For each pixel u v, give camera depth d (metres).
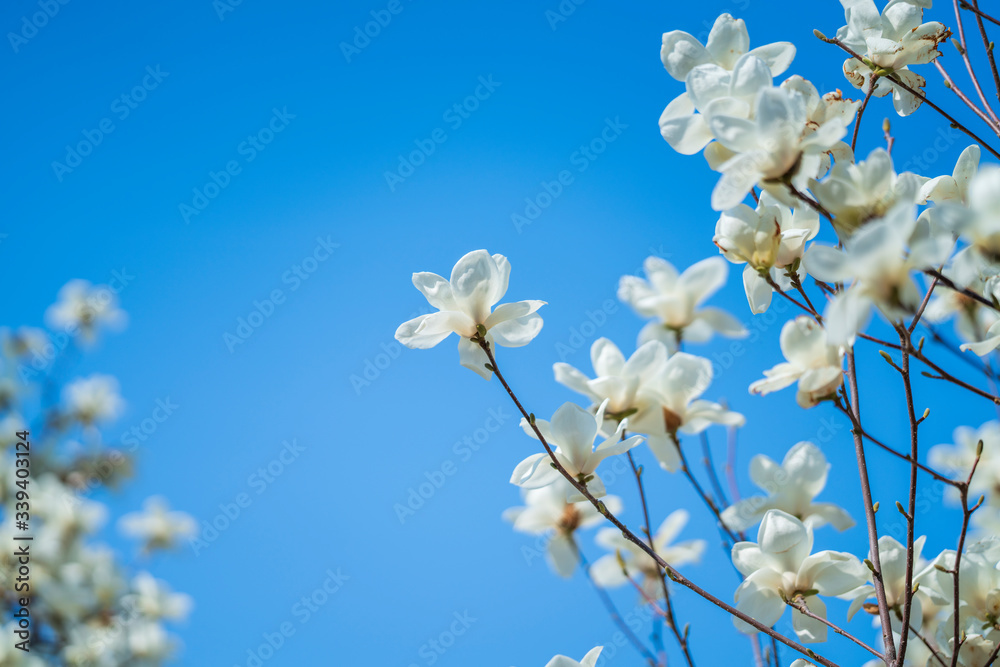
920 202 1.89
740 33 1.91
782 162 1.79
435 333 2.00
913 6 1.96
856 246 1.72
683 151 1.88
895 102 2.02
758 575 1.91
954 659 1.82
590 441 1.93
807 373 1.83
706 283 1.99
